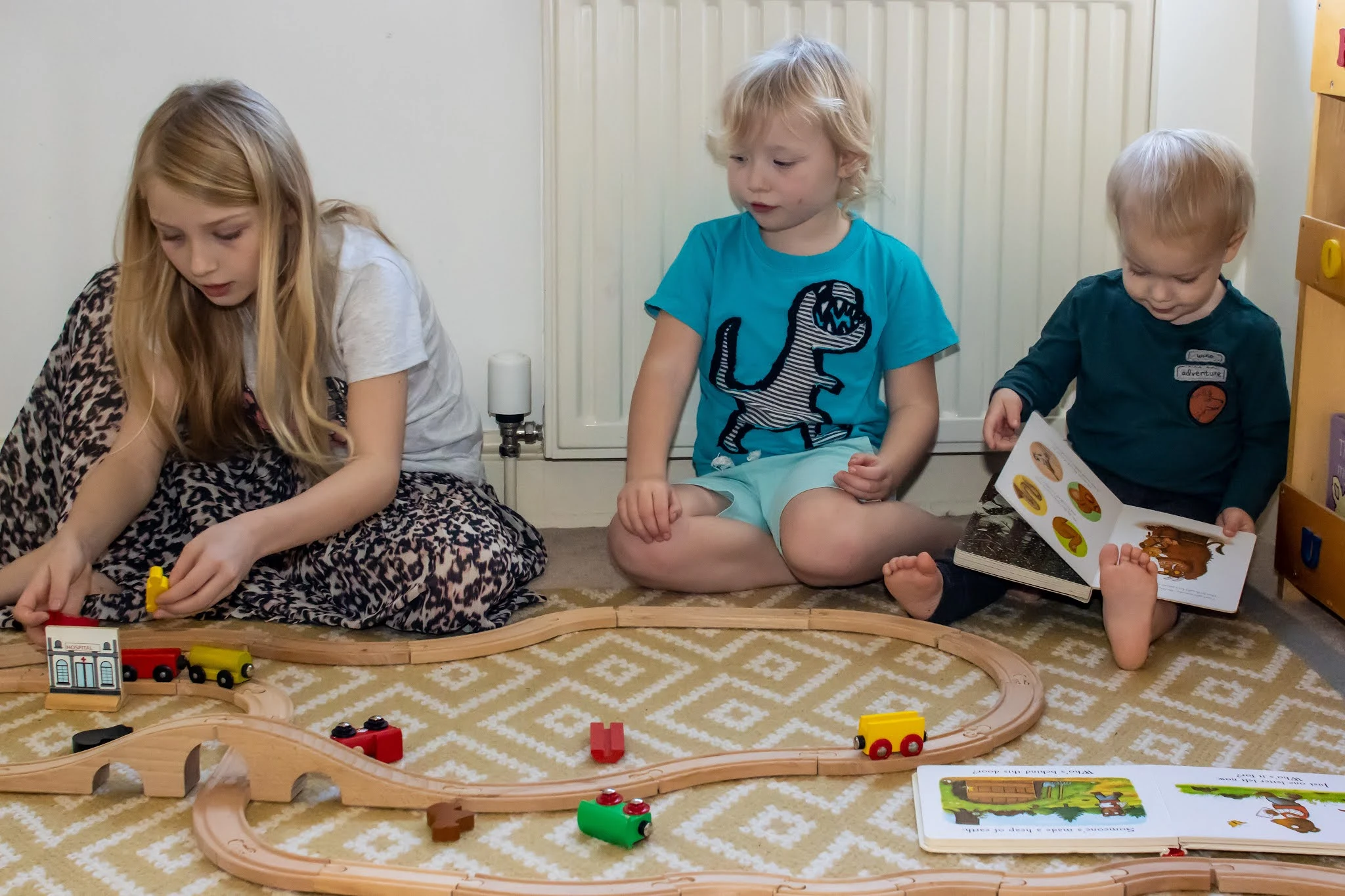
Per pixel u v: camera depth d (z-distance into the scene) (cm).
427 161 160
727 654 125
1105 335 145
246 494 138
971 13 152
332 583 134
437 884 84
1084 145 157
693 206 155
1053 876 86
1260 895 86
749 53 151
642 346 159
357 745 102
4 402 162
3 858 90
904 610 137
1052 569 128
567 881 85
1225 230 129
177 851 91
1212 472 144
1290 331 160
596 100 150
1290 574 140
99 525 123
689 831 94
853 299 145
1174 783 96
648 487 135
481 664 123
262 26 154
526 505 170
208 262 117
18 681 116
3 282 158
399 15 156
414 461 142
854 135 137
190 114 116
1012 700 112
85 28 152
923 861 90
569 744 107
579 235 154
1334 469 135
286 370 125
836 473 137
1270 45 162
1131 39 154
